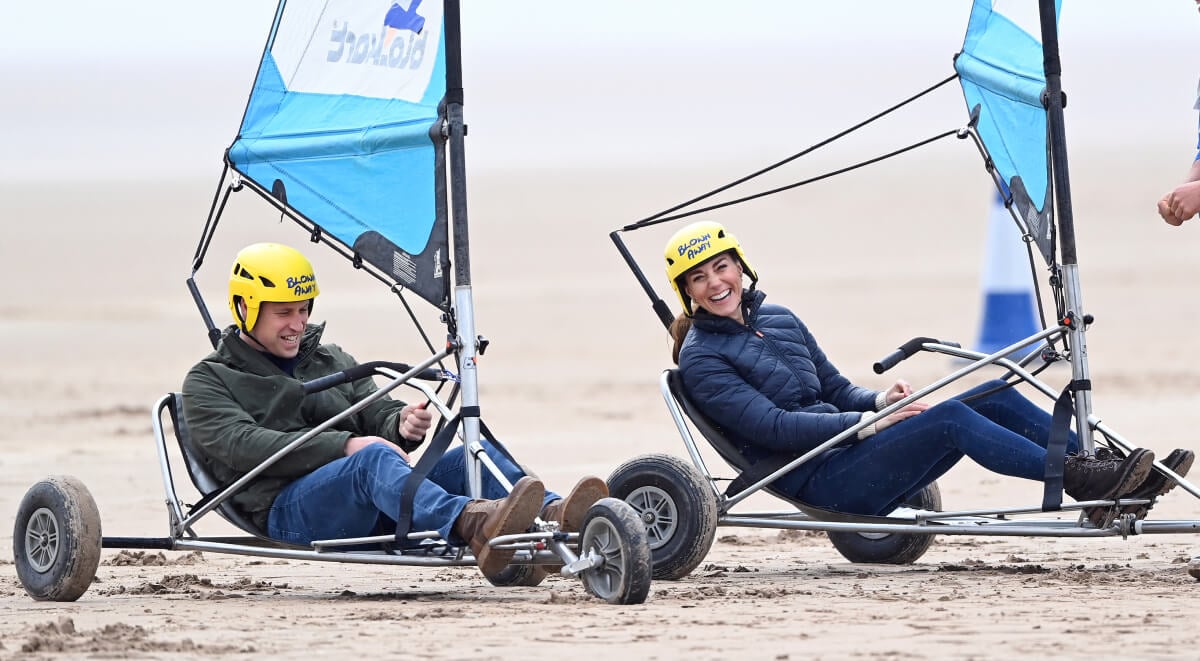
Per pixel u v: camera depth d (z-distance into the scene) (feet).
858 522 99.86
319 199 96.58
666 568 95.81
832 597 86.33
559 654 69.10
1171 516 124.57
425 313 370.53
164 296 432.66
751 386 100.73
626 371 292.81
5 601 91.50
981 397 99.81
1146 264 447.42
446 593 94.53
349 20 97.09
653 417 227.61
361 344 318.65
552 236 578.66
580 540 85.25
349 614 81.92
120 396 256.73
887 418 96.43
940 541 121.70
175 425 96.07
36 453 190.19
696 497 95.50
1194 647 68.80
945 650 68.85
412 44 92.53
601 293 422.82
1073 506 90.99
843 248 527.40
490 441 91.97
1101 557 107.24
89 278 474.08
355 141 93.81
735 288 101.65
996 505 136.67
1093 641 70.44
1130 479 89.81
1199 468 163.12
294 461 91.40
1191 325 335.06
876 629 74.43
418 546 87.15
